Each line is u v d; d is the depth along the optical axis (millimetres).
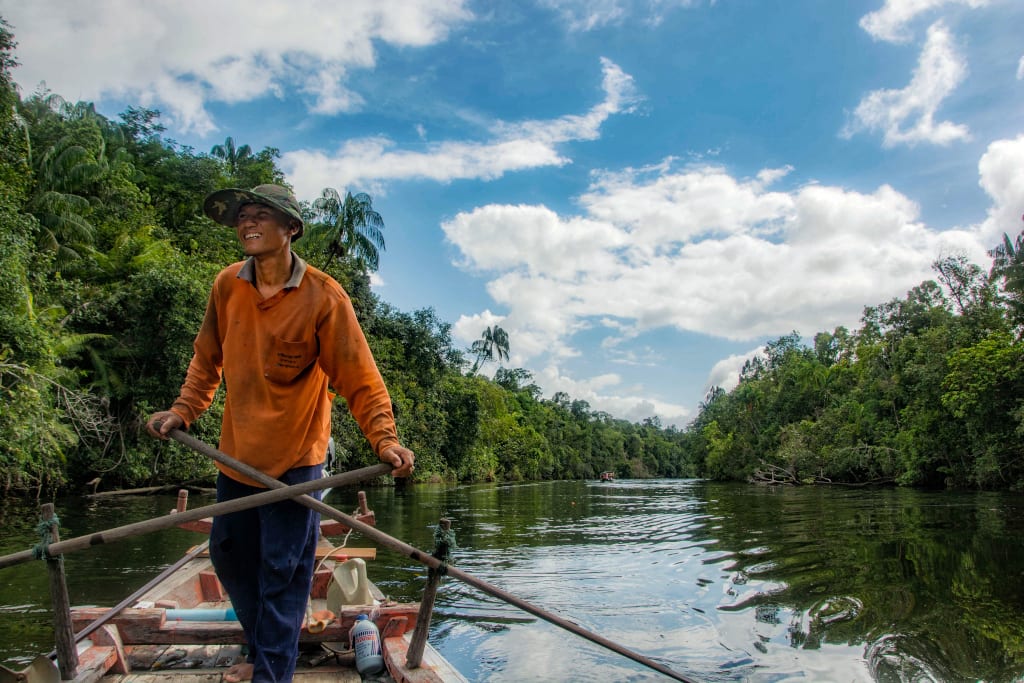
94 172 19141
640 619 4691
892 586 5758
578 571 6566
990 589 5598
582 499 20266
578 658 3818
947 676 3539
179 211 25156
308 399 2188
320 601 3512
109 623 2248
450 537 2080
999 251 25156
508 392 56656
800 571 6547
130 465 14547
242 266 2189
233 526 2145
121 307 15500
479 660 3779
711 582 6000
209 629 2307
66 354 13953
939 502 17078
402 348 28828
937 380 26203
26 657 3500
